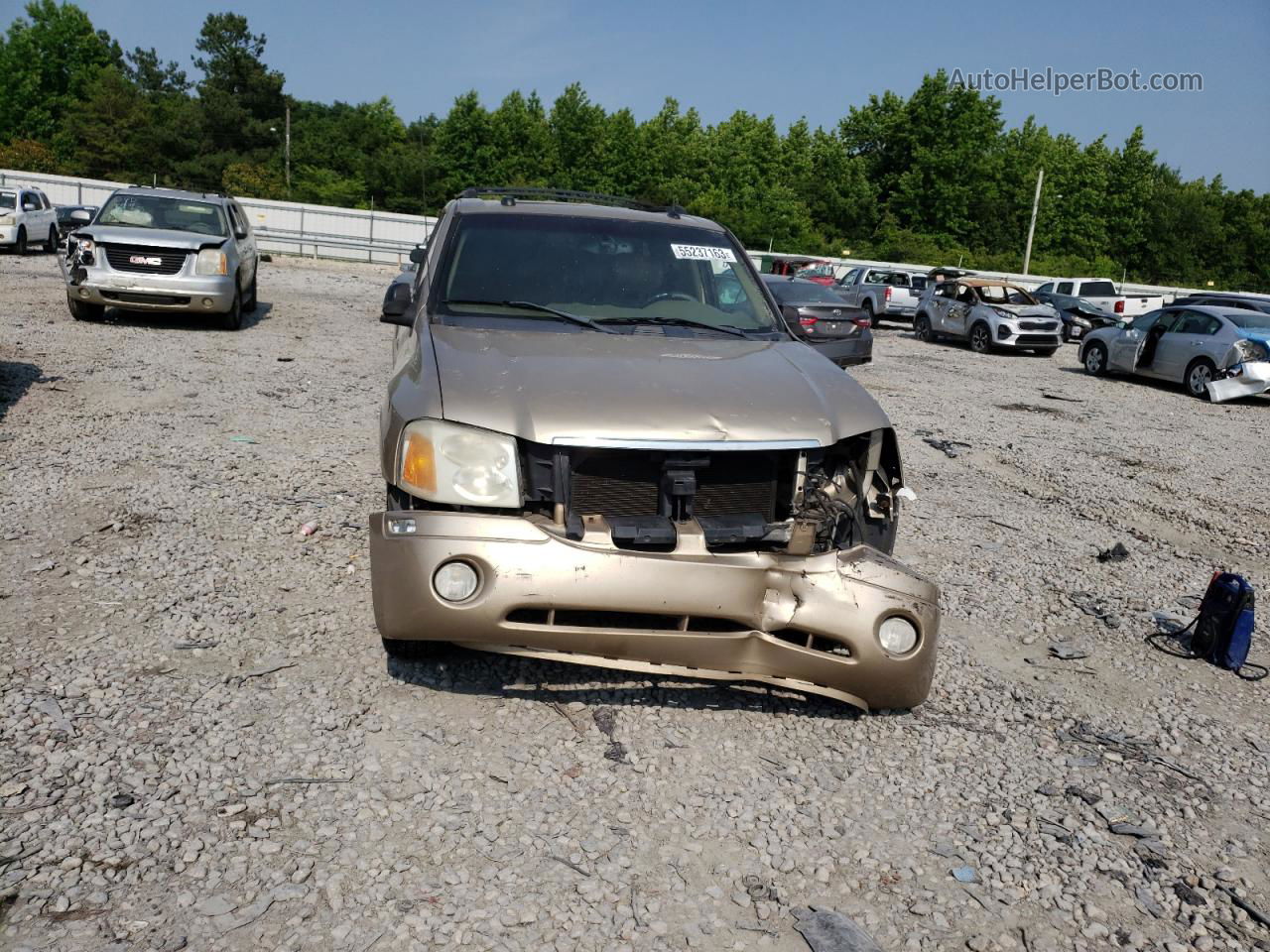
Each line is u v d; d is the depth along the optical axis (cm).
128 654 385
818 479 364
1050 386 1644
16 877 257
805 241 6569
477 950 247
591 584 325
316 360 1183
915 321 2467
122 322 1369
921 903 281
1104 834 324
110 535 516
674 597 329
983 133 7244
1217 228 8512
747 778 337
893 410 1217
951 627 501
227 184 7000
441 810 303
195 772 312
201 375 1010
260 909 255
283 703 358
